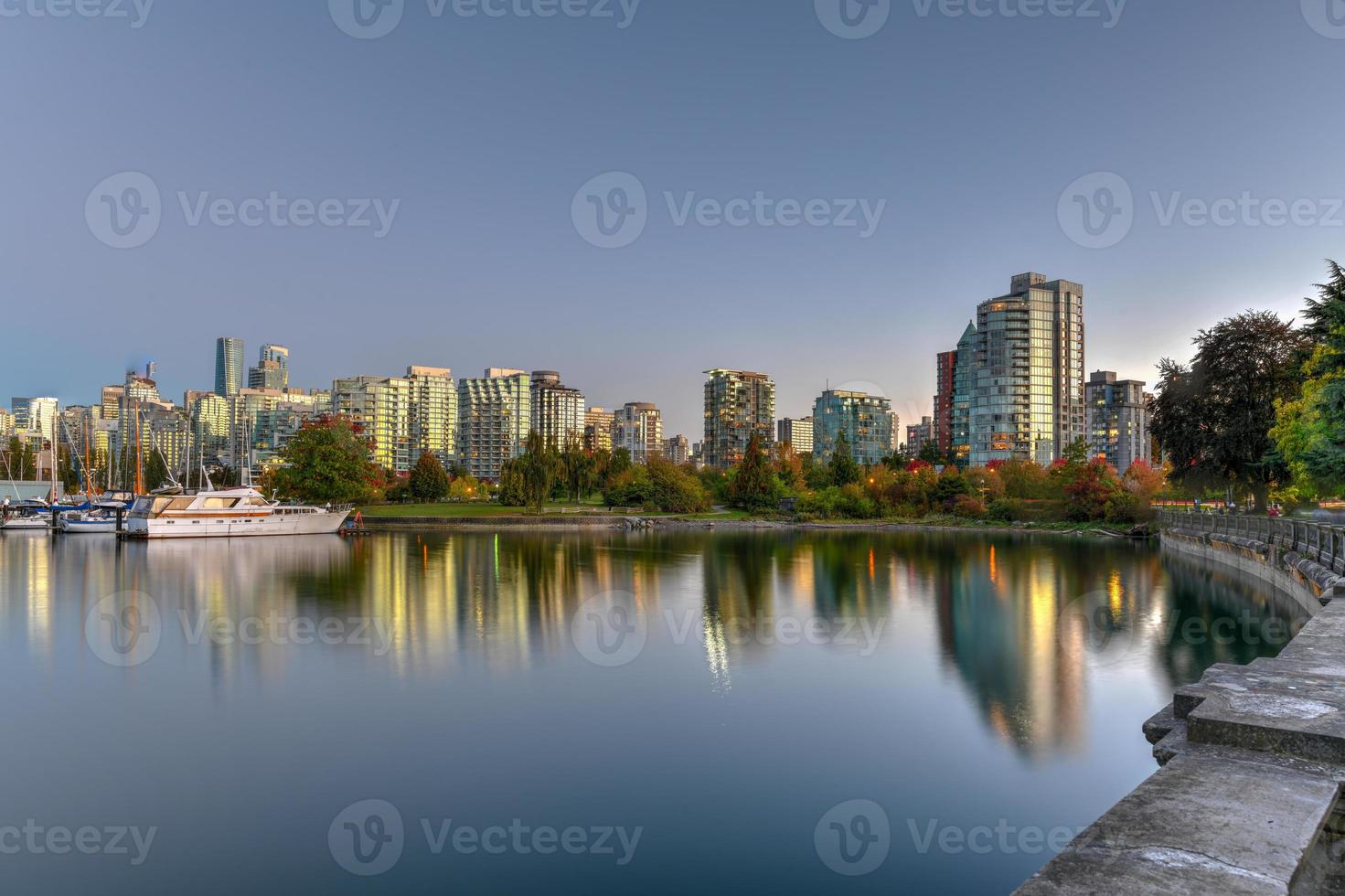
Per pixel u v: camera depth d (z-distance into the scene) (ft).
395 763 48.19
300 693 62.49
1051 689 62.23
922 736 51.98
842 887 33.81
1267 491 177.68
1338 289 114.62
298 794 44.06
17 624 93.35
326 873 35.55
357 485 278.87
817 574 142.00
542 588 124.57
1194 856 10.91
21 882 34.94
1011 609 100.83
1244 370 161.89
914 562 162.30
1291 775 13.94
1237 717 16.20
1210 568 140.26
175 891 34.40
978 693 61.26
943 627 88.89
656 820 40.47
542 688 63.82
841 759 48.34
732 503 370.73
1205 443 165.27
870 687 63.46
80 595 116.98
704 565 159.43
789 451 489.26
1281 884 9.97
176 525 223.10
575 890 33.81
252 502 235.81
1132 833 11.76
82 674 68.85
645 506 349.20
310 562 164.04
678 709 57.88
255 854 37.58
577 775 46.19
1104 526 255.50
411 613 100.07
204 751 50.44
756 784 44.83
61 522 242.78
